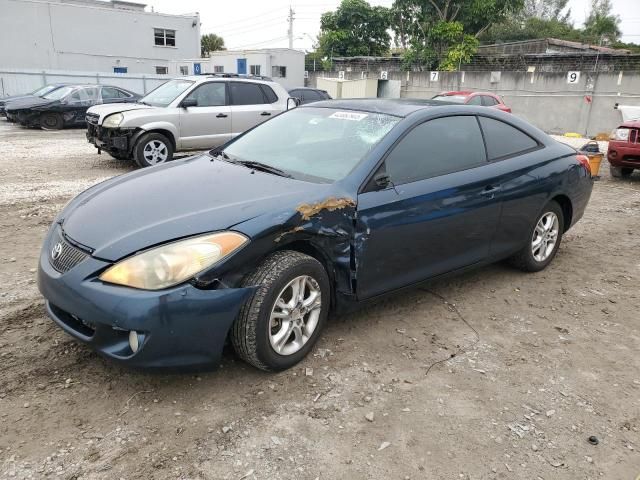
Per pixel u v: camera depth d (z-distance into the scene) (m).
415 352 3.53
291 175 3.62
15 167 9.92
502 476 2.49
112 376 3.08
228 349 3.40
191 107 9.84
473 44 31.27
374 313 4.06
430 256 3.87
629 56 23.77
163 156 9.73
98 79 27.20
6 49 34.50
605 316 4.23
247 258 2.88
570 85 22.89
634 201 8.55
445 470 2.51
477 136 4.32
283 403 2.92
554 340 3.80
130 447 2.54
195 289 2.71
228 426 2.72
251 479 2.39
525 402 3.06
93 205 3.30
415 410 2.93
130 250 2.75
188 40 41.41
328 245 3.26
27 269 4.68
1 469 2.37
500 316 4.13
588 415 2.97
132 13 38.34
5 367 3.12
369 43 41.78
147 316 2.61
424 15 35.84
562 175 4.88
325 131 4.04
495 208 4.25
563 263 5.43
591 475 2.53
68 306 2.78
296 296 3.13
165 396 2.93
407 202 3.60
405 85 30.50
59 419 2.71
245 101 10.50
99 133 9.57
